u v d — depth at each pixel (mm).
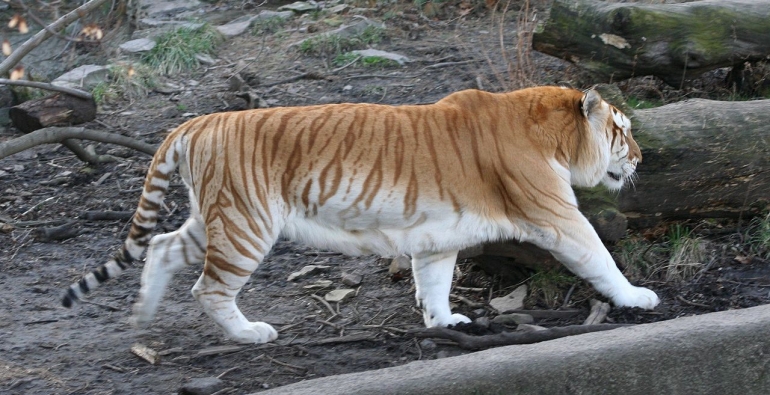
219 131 6582
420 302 7184
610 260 7062
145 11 17531
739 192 8273
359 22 15062
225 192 6484
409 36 15023
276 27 15750
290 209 6652
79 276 8547
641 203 8109
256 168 6477
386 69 13609
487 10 15859
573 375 5184
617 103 8141
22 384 6348
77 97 11727
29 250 9148
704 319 5574
